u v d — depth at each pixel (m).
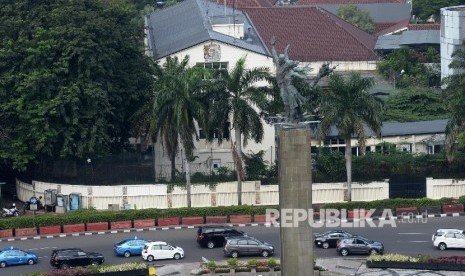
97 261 174.88
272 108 195.38
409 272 162.62
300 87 172.75
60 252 174.38
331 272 168.88
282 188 142.38
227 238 181.12
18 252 177.25
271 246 178.88
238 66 196.62
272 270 170.75
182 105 195.12
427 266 166.88
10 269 174.88
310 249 142.62
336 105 197.50
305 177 141.88
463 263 166.12
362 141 198.25
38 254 182.75
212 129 197.38
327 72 155.75
